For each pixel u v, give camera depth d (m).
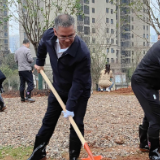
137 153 3.92
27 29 10.51
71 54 3.04
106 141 4.44
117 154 3.87
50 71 17.11
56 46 3.17
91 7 31.75
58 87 3.42
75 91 3.14
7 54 21.28
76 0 9.95
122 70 27.98
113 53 33.59
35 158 3.51
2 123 5.78
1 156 3.83
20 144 4.34
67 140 4.47
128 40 30.61
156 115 3.45
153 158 3.50
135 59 23.34
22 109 7.36
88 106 7.71
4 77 6.73
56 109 3.48
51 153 3.91
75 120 3.34
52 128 3.55
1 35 21.91
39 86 12.08
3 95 10.80
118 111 6.96
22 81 8.37
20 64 8.17
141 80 3.51
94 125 5.49
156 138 3.48
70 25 2.87
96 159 2.95
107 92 11.78
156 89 3.60
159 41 3.43
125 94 10.71
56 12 10.26
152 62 3.38
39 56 3.65
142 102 3.50
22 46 8.22
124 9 10.53
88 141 4.43
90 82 3.40
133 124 5.55
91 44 17.12
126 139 4.55
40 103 8.21
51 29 3.37
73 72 3.22
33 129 5.24
